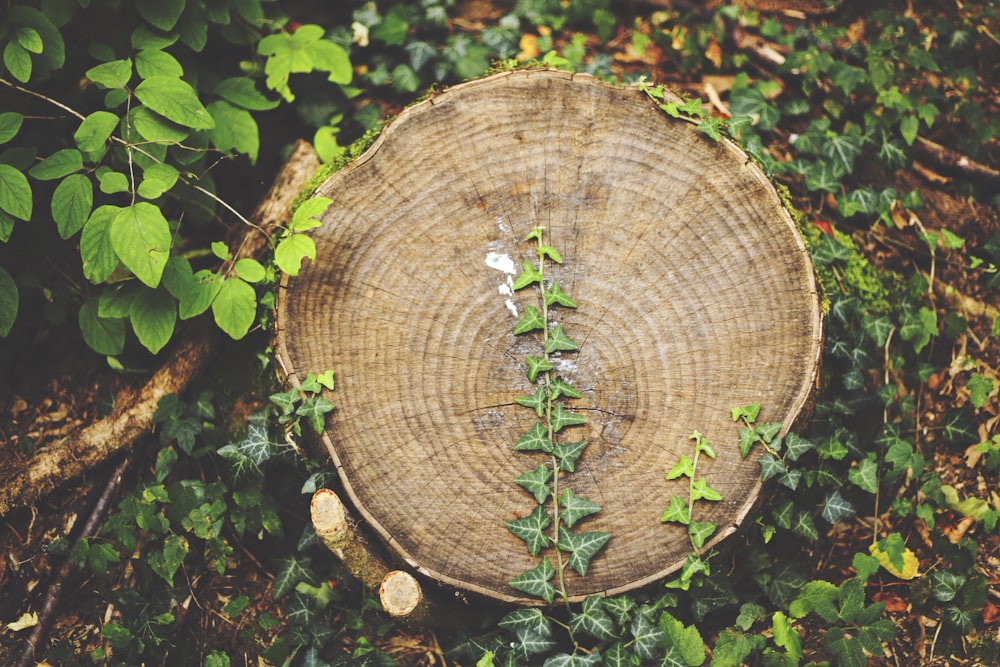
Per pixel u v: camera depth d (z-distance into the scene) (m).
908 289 3.17
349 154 2.74
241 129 2.90
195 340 2.92
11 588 2.74
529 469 2.38
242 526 2.79
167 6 2.68
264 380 2.90
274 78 2.94
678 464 2.37
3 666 2.64
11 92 2.81
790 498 2.68
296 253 2.28
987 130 3.39
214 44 3.32
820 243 3.05
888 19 3.53
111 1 2.74
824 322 2.51
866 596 2.80
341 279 2.42
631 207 2.44
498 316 2.41
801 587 2.70
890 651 2.70
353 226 2.43
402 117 2.46
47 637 2.71
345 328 2.41
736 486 2.38
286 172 3.04
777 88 3.43
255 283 2.86
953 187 3.36
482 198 2.45
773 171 3.06
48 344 3.06
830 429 2.77
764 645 2.60
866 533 2.89
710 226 2.43
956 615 2.68
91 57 2.94
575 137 2.46
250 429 2.65
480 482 2.38
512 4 3.59
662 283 2.41
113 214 2.32
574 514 2.35
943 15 3.57
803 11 3.66
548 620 2.41
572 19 3.56
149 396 2.90
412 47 3.30
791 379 2.38
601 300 2.42
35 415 2.98
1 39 2.56
